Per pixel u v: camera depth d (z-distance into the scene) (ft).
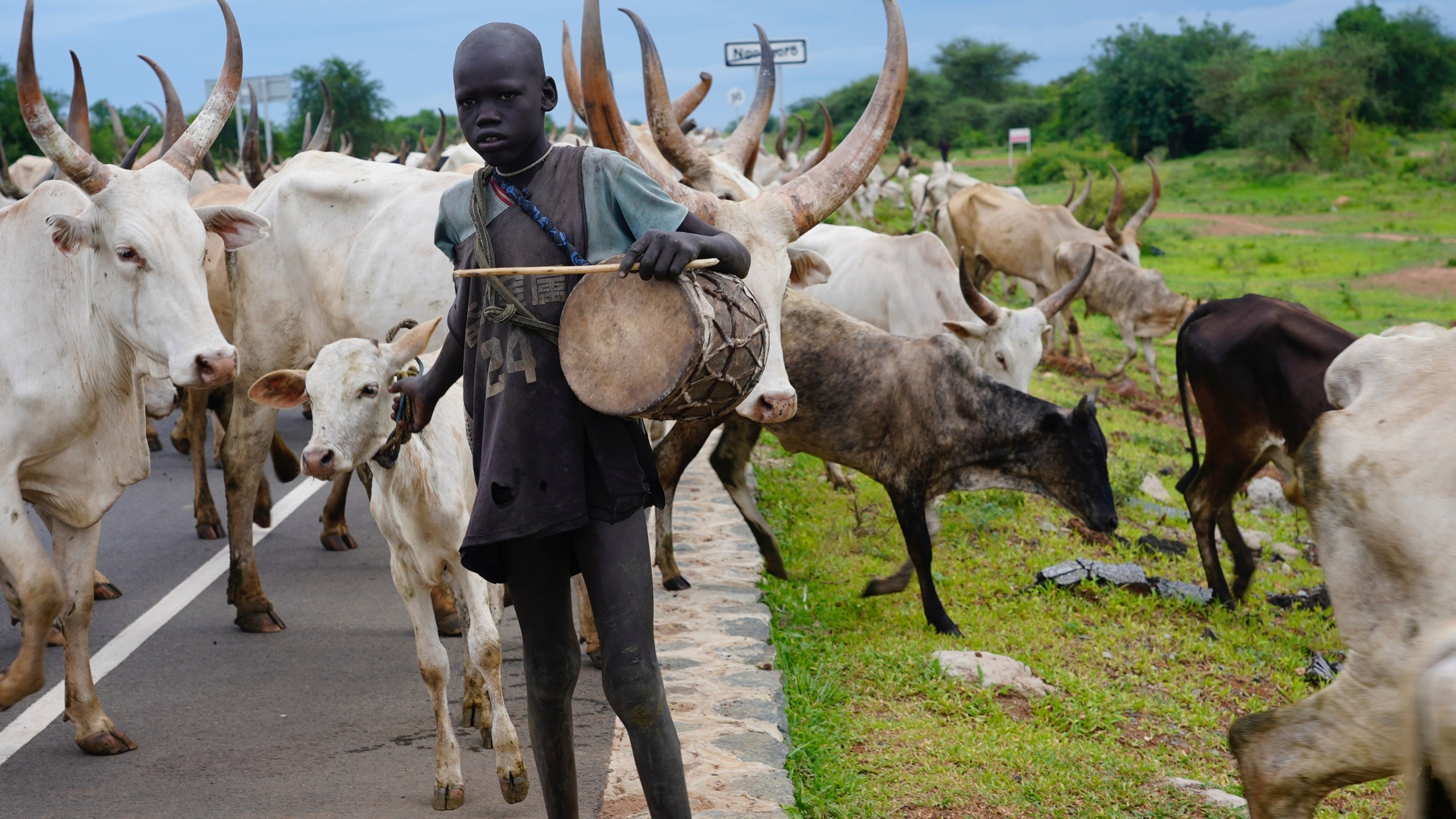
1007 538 25.25
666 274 8.84
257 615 19.44
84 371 14.87
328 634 19.33
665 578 20.56
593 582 9.57
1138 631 20.15
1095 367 48.11
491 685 13.12
